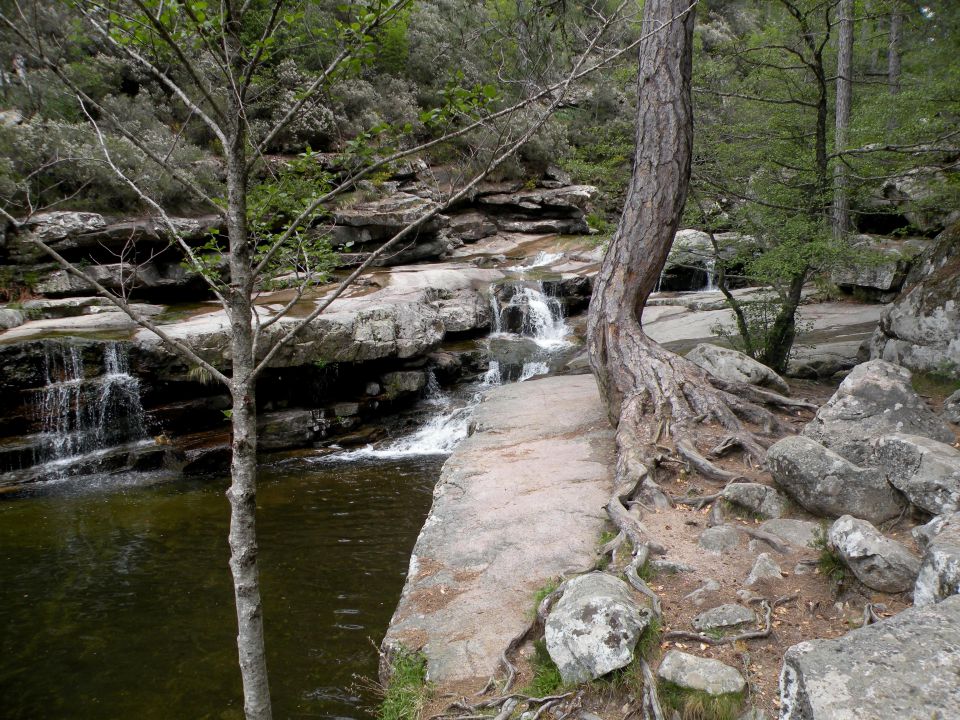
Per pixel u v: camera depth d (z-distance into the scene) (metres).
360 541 7.09
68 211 13.50
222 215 2.59
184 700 4.54
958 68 9.75
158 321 12.37
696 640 3.37
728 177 10.06
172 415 10.80
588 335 7.80
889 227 15.46
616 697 3.15
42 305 12.54
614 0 3.64
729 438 5.86
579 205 22.69
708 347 8.18
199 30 2.47
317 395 11.50
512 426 8.09
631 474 5.38
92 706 4.52
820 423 4.95
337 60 2.59
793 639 3.36
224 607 5.81
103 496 8.95
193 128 18.66
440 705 3.27
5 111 14.14
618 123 11.42
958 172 10.12
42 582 6.41
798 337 11.84
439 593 4.25
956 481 3.81
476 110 2.80
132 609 5.82
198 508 8.40
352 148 2.79
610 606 3.33
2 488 9.15
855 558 3.57
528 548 4.67
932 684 1.99
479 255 20.36
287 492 8.75
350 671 4.73
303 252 3.00
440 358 12.77
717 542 4.33
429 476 9.36
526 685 3.32
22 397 10.25
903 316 7.93
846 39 12.74
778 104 10.20
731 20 21.80
